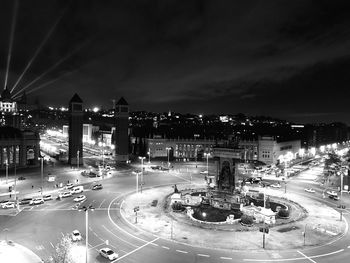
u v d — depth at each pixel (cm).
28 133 16788
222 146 10725
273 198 11088
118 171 16150
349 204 10450
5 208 9100
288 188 12938
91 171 15025
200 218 8769
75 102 17575
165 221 8281
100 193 11256
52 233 7181
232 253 6375
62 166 17050
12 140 16012
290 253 6425
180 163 19425
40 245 6481
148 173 15725
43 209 9119
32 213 8712
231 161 10406
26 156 16700
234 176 10394
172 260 5972
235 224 8219
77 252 6209
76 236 6794
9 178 13575
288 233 7588
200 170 16900
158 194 11231
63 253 5812
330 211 9544
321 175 16312
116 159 19350
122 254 6181
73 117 17588
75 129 17688
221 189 10506
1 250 6197
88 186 12400
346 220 8656
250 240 7094
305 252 6481
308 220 8612
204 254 6294
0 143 15450
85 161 19250
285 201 10669
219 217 8925
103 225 7838
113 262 5809
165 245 6694
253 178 14288
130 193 11325
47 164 17612
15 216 8419
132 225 7894
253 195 11219
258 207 9050
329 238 7275
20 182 12850
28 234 7100
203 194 11238
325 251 6544
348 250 6612
